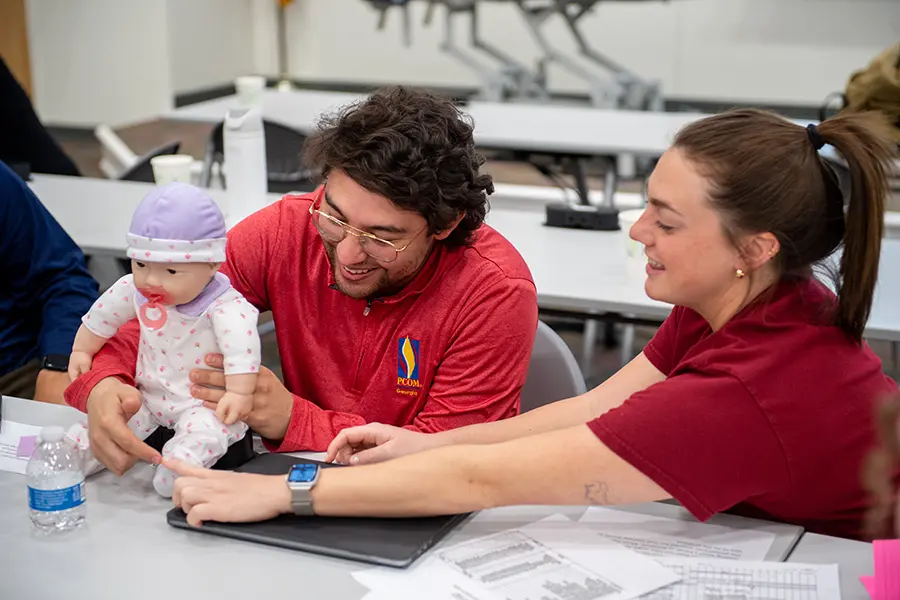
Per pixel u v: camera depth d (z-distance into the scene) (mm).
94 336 1501
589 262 2648
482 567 1229
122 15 8500
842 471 1263
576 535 1312
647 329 4461
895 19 7965
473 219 1545
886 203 1245
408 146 1380
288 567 1219
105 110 8719
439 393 1599
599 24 8750
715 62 8531
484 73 7410
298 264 1680
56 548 1258
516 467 1258
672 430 1222
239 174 2695
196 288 1355
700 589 1189
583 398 1553
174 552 1252
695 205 1242
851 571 1230
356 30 9461
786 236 1237
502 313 1568
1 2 8250
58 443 1327
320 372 1695
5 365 2178
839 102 8180
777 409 1226
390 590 1174
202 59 9070
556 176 4422
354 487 1293
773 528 1333
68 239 2217
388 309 1623
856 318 1273
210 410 1412
